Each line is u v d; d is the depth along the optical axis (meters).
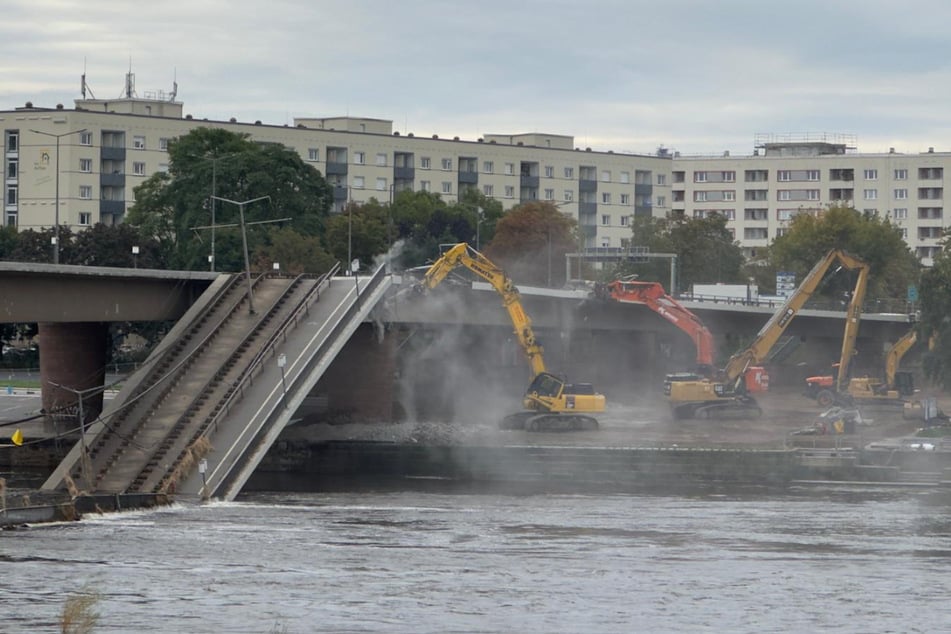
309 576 179.00
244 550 196.88
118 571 179.25
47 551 191.88
